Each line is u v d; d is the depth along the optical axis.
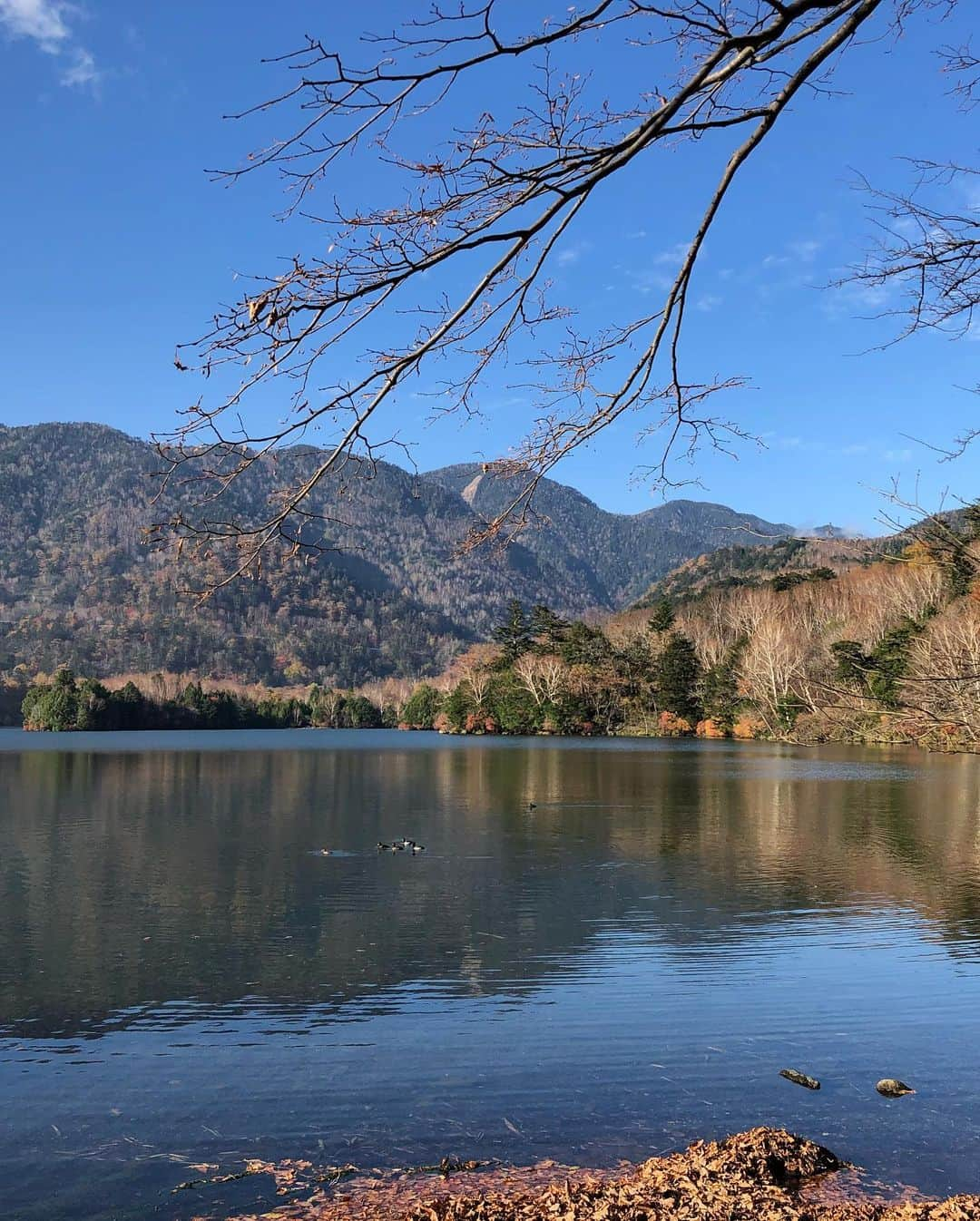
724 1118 8.31
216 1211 6.86
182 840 25.70
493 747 76.25
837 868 21.11
